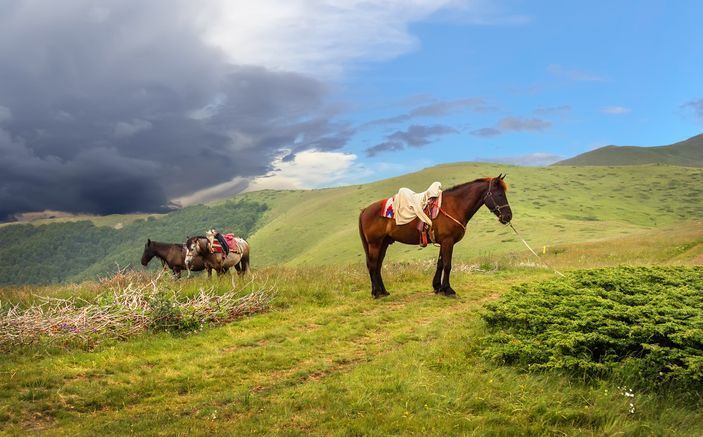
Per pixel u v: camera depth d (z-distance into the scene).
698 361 6.33
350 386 6.92
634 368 6.63
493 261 24.92
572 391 6.34
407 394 6.45
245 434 5.60
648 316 7.98
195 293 12.43
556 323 8.27
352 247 126.06
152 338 9.83
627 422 5.52
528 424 5.56
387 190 185.62
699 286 10.70
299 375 7.77
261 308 12.16
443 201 13.30
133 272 16.14
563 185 168.88
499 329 9.05
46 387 7.30
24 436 5.77
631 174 184.25
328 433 5.59
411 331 10.12
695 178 174.50
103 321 10.03
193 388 7.38
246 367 8.19
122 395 7.05
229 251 16.77
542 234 83.69
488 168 184.00
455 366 7.48
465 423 5.59
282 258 153.88
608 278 11.11
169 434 5.71
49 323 9.57
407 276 16.36
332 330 10.31
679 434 5.29
